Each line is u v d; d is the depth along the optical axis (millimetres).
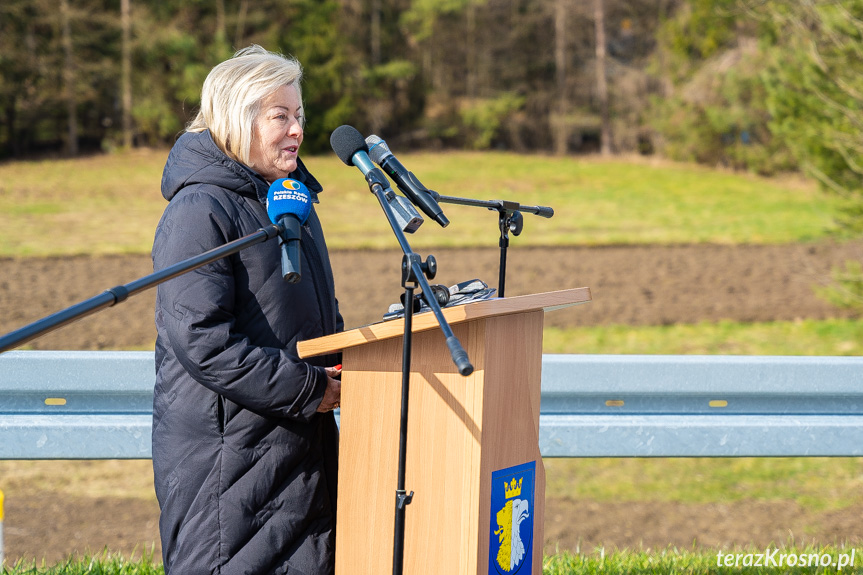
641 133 67312
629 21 70562
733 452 5879
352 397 3863
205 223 3842
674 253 26172
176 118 57438
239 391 3750
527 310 3627
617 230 30859
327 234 27984
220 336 3723
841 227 17625
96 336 15594
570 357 5812
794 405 6000
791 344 16094
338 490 3928
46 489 9164
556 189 46562
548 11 70688
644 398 5930
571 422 5809
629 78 67250
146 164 51031
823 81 16172
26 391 5488
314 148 61375
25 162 51188
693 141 59031
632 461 10516
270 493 3975
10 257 22438
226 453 3932
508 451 3729
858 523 8492
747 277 22688
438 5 67312
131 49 56500
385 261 23797
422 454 3697
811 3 15953
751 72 51500
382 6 67750
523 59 72000
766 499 9234
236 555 3928
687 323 17719
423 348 3688
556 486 9609
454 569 3617
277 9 61875
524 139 71062
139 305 18234
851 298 17625
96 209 33031
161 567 6000
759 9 18609
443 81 70500
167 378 3967
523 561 3893
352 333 3672
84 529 8109
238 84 3996
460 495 3600
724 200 41750
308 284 4121
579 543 7984
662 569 6227
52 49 54594
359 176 47031
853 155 16266
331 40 61812
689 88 57375
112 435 5562
